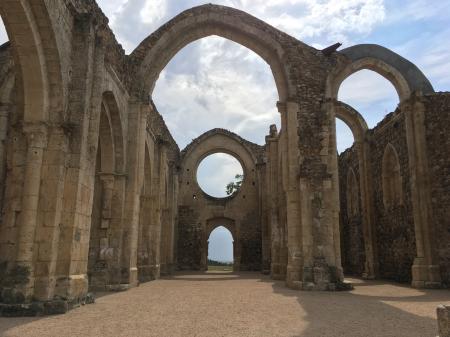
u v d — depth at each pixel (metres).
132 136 16.70
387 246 20.53
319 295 12.93
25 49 9.39
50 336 6.39
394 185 20.30
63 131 9.93
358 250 24.97
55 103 10.00
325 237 15.78
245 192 35.94
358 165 25.00
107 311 9.21
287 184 16.84
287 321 7.85
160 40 18.14
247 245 34.97
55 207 9.55
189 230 35.34
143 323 7.61
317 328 7.10
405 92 17.52
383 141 21.08
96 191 15.68
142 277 20.69
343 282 15.15
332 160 16.62
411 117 17.27
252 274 27.86
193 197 36.00
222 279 21.78
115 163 15.97
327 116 17.09
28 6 8.97
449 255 15.64
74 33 10.87
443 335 4.93
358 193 25.23
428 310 9.37
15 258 9.14
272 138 24.33
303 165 16.55
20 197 9.52
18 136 9.80
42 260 9.29
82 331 6.80
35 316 8.47
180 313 8.92
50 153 9.80
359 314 8.77
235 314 8.77
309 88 17.42
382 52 18.16
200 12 18.52
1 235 9.34
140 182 16.88
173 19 18.45
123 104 16.17
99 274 14.77
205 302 10.96
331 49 18.00
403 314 8.77
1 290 8.90
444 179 16.23
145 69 17.69
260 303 10.73
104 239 15.21
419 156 16.67
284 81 17.89
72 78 10.65
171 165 29.56
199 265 34.66
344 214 28.08
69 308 9.28
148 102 17.66
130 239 15.69
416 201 16.53
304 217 15.95
